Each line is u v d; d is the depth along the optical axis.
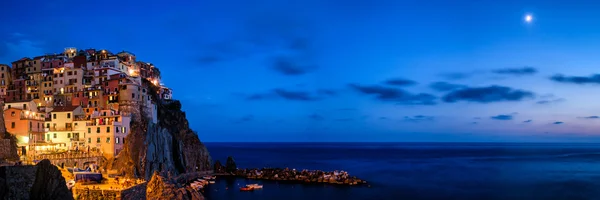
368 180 178.50
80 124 137.75
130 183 86.19
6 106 137.62
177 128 176.00
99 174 89.50
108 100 152.88
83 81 162.75
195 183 158.62
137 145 136.38
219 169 192.62
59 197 64.62
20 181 64.00
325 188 154.88
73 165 120.50
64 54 192.50
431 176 193.75
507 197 136.12
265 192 147.00
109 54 183.75
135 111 148.00
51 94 162.25
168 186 82.88
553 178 182.88
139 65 195.00
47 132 137.62
